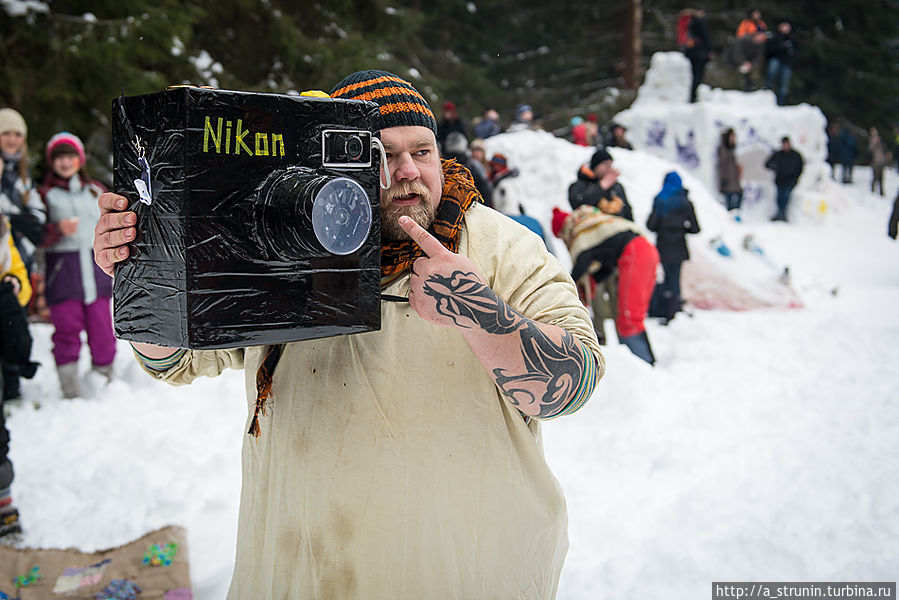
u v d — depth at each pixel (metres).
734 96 18.14
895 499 3.88
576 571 3.35
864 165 30.19
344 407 1.70
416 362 1.68
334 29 14.06
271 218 1.42
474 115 22.77
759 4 29.22
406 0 24.02
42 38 9.78
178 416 5.36
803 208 17.81
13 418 5.45
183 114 1.37
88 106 10.35
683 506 3.92
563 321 1.70
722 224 11.27
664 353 7.45
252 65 13.19
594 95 26.73
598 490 4.21
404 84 1.72
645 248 6.74
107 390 5.97
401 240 1.71
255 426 1.83
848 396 5.84
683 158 16.88
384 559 1.67
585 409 5.42
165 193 1.42
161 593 3.14
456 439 1.68
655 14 28.66
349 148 1.50
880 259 15.10
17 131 5.61
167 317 1.45
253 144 1.42
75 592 3.14
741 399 5.80
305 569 1.72
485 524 1.71
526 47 28.17
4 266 4.43
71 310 5.93
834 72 30.02
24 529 3.76
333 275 1.50
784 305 10.13
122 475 4.26
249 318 1.43
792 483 4.16
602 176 7.59
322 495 1.69
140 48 10.12
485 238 1.74
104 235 1.55
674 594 3.13
